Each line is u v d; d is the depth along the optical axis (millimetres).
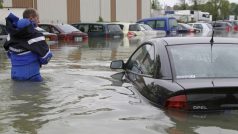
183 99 4527
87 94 5879
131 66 6977
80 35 27297
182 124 4227
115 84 6547
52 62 11984
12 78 7344
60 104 5344
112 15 59250
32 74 7211
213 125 4184
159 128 4164
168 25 40094
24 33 7125
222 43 5836
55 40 23859
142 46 6754
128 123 4379
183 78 5004
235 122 4258
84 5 54000
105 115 4719
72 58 13977
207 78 5004
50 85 6727
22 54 7188
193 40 5918
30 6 47062
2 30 20281
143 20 41156
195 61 5340
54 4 49875
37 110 5070
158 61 5441
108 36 31203
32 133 4207
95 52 17594
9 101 5559
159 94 4805
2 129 4355
